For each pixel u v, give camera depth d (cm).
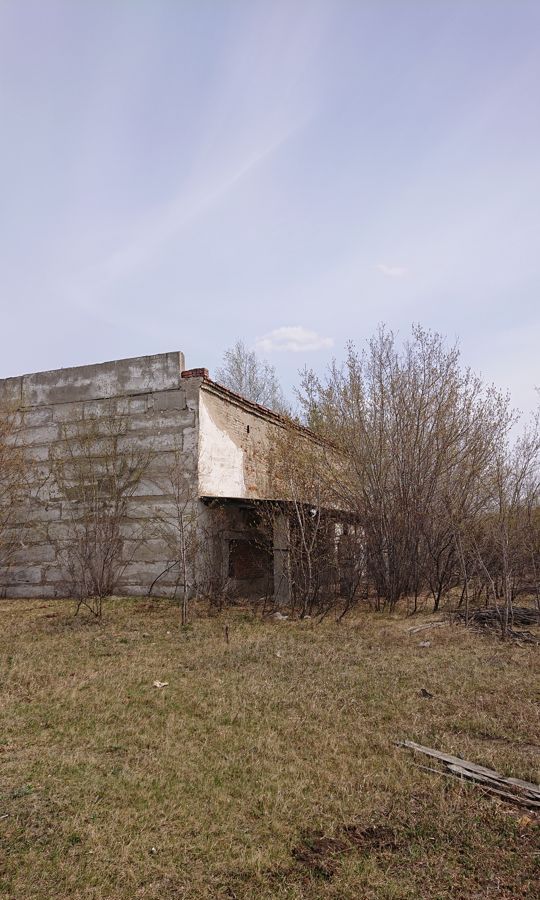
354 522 1239
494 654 773
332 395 1370
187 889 298
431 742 477
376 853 331
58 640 815
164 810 368
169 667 678
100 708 536
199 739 474
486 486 1188
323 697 576
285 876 311
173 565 1162
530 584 1273
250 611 1089
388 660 730
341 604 1195
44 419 1314
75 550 1199
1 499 1302
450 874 314
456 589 1459
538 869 319
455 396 1312
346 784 402
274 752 449
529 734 498
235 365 3059
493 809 375
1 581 1298
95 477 1247
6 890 293
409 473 1238
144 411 1240
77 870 309
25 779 401
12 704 544
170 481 1195
